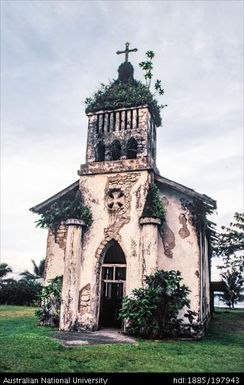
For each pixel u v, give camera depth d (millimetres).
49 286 13977
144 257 12477
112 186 14312
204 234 15141
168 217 13805
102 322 15055
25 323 14328
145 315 11305
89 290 13273
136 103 15156
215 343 11062
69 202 15500
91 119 15906
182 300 11688
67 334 11648
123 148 14914
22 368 6750
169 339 11484
